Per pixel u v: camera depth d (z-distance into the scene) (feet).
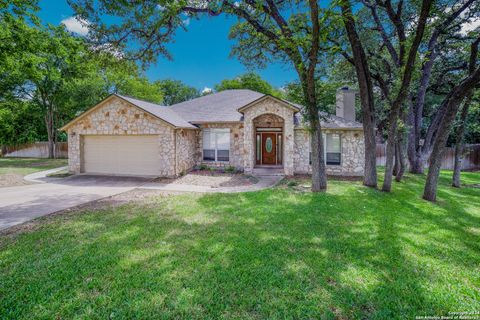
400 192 34.32
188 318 9.82
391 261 14.52
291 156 48.42
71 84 78.23
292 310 10.28
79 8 28.02
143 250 15.62
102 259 14.40
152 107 52.19
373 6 41.83
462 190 37.35
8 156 101.91
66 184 40.42
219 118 54.39
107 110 49.16
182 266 13.67
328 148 50.31
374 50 46.62
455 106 29.09
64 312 10.12
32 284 11.96
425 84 50.19
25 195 32.32
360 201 28.84
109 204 27.55
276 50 37.91
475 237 18.66
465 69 49.42
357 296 11.19
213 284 11.99
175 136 46.52
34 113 92.79
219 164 54.80
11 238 17.57
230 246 16.26
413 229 20.03
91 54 34.88
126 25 33.06
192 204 27.37
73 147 51.11
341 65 49.11
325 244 16.75
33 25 39.88
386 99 46.96
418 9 38.60
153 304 10.57
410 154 52.11
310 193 32.89
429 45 46.57
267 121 52.75
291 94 35.91
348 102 52.24
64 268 13.41
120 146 49.85
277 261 14.29
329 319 9.84
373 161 37.22
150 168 48.37
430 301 10.98
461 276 13.09
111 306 10.44
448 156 66.49
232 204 27.32
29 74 45.98
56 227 19.81
